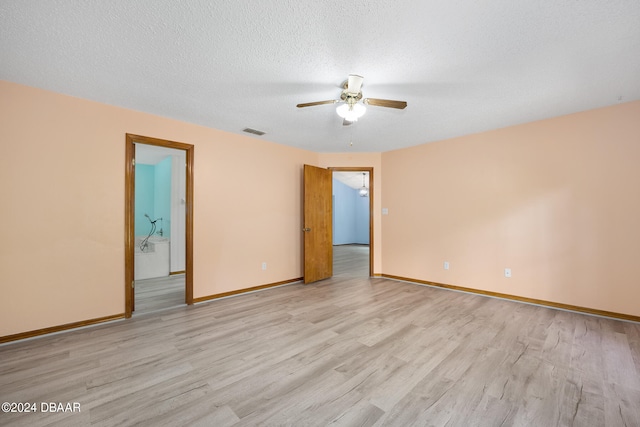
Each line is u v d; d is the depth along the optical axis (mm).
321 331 2658
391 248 4910
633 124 2836
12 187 2422
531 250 3451
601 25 1713
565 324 2799
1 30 1736
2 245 2381
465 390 1757
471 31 1782
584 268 3100
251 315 3102
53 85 2496
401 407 1605
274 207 4406
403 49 1978
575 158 3152
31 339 2475
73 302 2699
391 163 4910
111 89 2576
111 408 1588
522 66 2188
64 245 2660
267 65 2184
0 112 2379
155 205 6652
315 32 1798
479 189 3875
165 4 1542
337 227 11352
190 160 3482
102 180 2869
